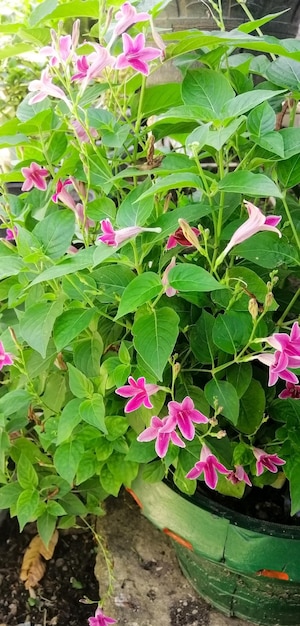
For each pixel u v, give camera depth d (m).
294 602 0.37
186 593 0.44
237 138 0.32
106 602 0.44
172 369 0.31
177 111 0.28
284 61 0.33
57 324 0.30
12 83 0.76
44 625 0.47
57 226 0.30
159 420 0.29
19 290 0.33
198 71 0.30
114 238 0.26
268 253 0.30
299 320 0.33
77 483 0.37
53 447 0.42
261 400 0.33
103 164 0.35
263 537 0.32
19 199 0.39
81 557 0.52
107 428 0.35
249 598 0.38
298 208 0.34
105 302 0.32
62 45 0.30
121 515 0.51
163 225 0.28
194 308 0.34
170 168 0.30
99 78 0.37
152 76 0.51
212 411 0.35
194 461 0.33
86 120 0.32
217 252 0.31
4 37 0.64
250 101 0.27
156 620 0.43
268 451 0.35
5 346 0.35
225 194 0.32
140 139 0.36
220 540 0.33
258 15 0.52
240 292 0.29
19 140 0.35
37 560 0.51
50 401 0.36
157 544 0.48
